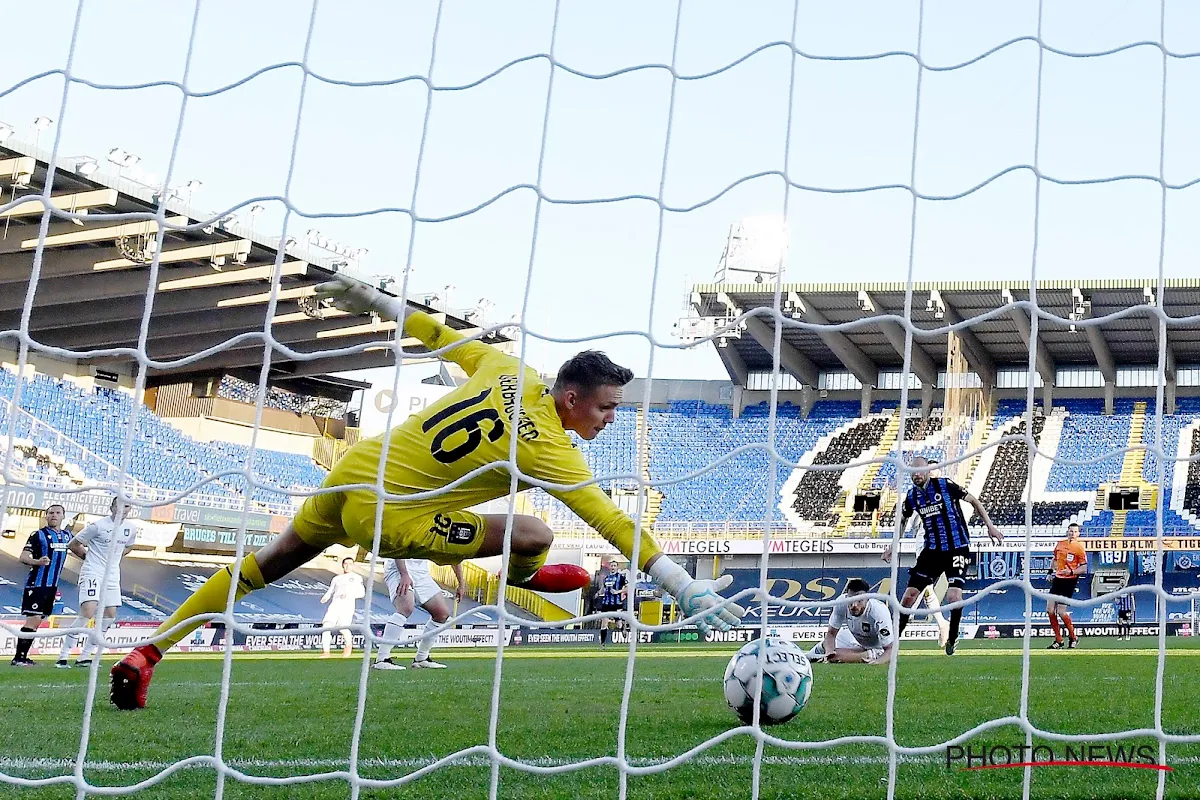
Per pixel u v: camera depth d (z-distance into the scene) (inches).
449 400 172.6
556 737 181.2
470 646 765.3
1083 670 324.8
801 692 191.0
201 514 938.7
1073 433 1172.5
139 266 776.9
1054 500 1089.4
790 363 1240.8
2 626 136.3
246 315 905.5
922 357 1241.4
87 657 444.1
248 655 551.5
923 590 416.2
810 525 1133.1
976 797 127.4
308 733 186.1
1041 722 190.9
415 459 168.4
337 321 912.9
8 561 820.6
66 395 956.0
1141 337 1119.6
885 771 143.5
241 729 191.8
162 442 1010.7
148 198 708.0
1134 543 999.6
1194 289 1003.9
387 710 225.3
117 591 442.6
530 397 169.0
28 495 826.2
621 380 168.1
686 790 132.7
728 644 800.9
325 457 1179.3
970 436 1187.3
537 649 684.7
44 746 171.3
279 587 984.3
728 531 1099.9
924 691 254.7
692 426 1268.5
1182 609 1002.7
